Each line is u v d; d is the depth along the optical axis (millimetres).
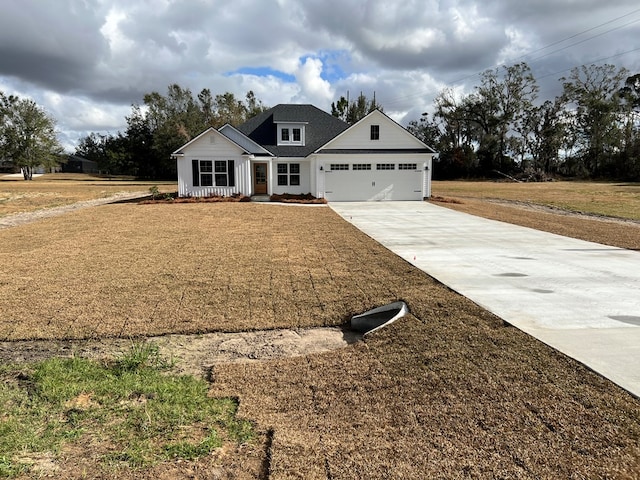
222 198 20969
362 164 22594
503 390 3420
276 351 4660
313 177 22969
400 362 4059
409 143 22953
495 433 2883
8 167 80562
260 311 5762
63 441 2938
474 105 62062
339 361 4191
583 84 58219
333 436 2943
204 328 5227
